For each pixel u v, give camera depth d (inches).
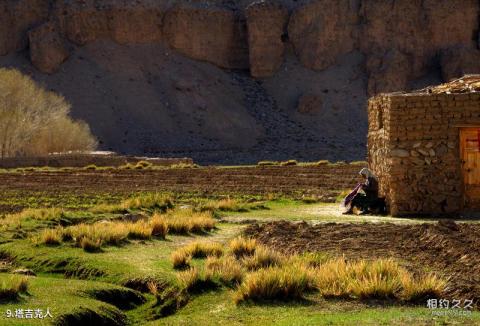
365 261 577.6
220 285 542.9
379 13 4832.7
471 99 916.0
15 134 2765.7
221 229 839.7
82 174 1841.8
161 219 798.5
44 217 885.2
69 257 644.1
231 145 4210.1
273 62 4864.7
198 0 4936.0
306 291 522.3
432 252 645.9
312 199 1210.6
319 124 4522.6
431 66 4795.8
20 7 4527.6
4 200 1322.6
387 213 964.6
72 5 4601.4
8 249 694.5
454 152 919.7
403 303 488.4
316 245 691.4
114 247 702.5
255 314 471.8
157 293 538.9
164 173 1808.6
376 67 4751.5
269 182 1553.9
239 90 4734.3
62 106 3139.8
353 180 1515.7
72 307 472.1
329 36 4881.9
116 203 1224.2
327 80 4788.4
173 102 4419.3
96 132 4035.4
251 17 4849.9
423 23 4790.8
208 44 4832.7
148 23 4709.6
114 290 534.3
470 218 881.5
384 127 979.9
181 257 602.5
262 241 727.7
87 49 4557.1
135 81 4473.4
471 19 4763.8
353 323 428.1
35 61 4382.4
